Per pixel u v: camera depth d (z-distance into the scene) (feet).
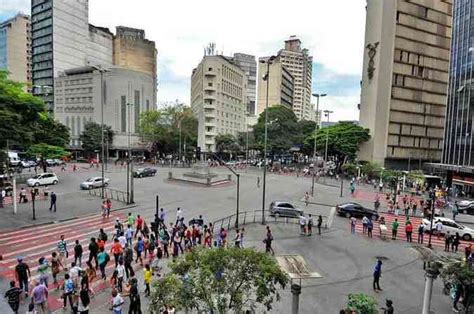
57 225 86.22
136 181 167.22
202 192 142.92
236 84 373.40
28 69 431.43
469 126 167.12
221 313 32.30
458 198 159.43
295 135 303.07
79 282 51.06
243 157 362.94
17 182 148.66
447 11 241.55
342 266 66.95
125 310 46.34
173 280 32.94
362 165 212.23
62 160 254.88
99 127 284.00
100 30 404.57
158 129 288.92
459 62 176.65
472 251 69.72
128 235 68.33
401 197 149.48
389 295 55.42
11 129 98.17
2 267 59.93
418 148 239.91
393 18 224.74
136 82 312.91
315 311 49.11
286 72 459.32
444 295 55.88
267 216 104.63
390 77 226.99
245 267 33.40
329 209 120.26
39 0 354.33
